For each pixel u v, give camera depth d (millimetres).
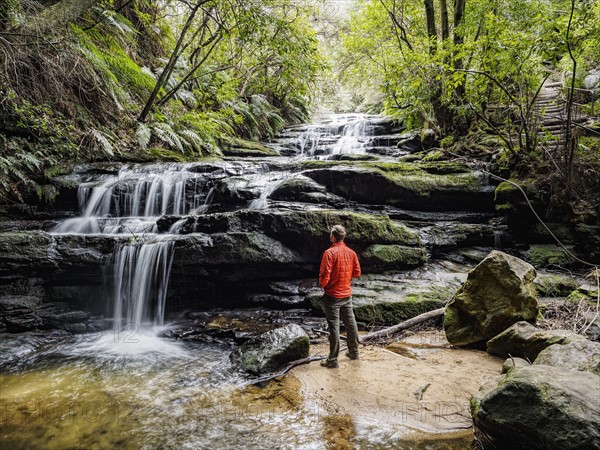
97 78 9398
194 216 7293
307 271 7020
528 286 4855
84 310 6336
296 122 18625
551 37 6969
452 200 8406
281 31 9023
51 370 4562
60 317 6027
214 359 4875
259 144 14133
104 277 6410
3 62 7453
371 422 3332
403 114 12359
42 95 8445
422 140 11500
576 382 2678
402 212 8242
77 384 4172
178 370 4535
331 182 8375
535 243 7711
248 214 6898
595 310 5188
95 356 5023
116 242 6492
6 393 3959
